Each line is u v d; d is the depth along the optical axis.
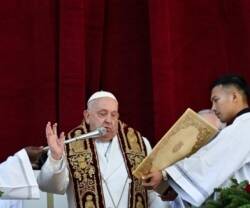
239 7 8.34
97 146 6.32
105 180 6.18
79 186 6.14
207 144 5.68
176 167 5.62
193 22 8.30
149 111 8.12
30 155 6.16
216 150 5.61
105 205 6.10
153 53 7.92
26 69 7.88
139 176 5.65
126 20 8.27
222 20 8.37
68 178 6.12
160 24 7.96
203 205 5.52
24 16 7.95
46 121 7.72
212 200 5.17
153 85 7.88
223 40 8.31
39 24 7.91
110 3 8.27
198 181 5.57
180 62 8.19
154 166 5.62
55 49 7.89
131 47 8.23
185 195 5.58
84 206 6.09
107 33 8.24
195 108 8.15
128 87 8.17
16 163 5.82
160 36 7.94
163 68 7.89
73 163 6.20
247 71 8.25
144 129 8.10
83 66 7.78
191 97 8.16
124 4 8.28
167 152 5.59
